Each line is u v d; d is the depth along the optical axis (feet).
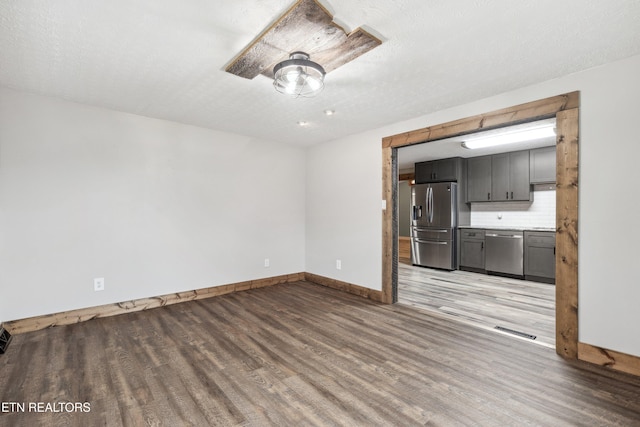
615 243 7.14
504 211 18.65
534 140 14.84
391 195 12.23
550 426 5.31
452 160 19.16
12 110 9.15
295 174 16.11
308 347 8.32
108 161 10.77
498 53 6.87
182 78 8.24
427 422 5.40
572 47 6.58
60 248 9.91
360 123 12.10
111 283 10.83
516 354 7.94
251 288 14.48
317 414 5.61
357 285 13.52
